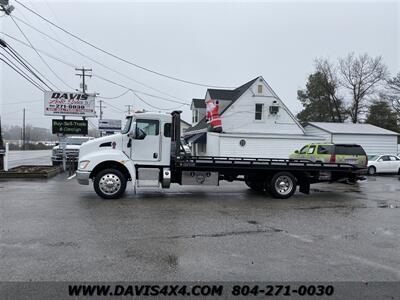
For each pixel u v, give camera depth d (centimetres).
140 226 651
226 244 550
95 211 779
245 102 2836
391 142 2664
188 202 936
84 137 2245
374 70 4112
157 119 976
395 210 887
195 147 3262
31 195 989
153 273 425
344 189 1369
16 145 8031
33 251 494
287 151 2717
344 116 4384
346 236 618
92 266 441
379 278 423
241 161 1039
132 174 956
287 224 702
